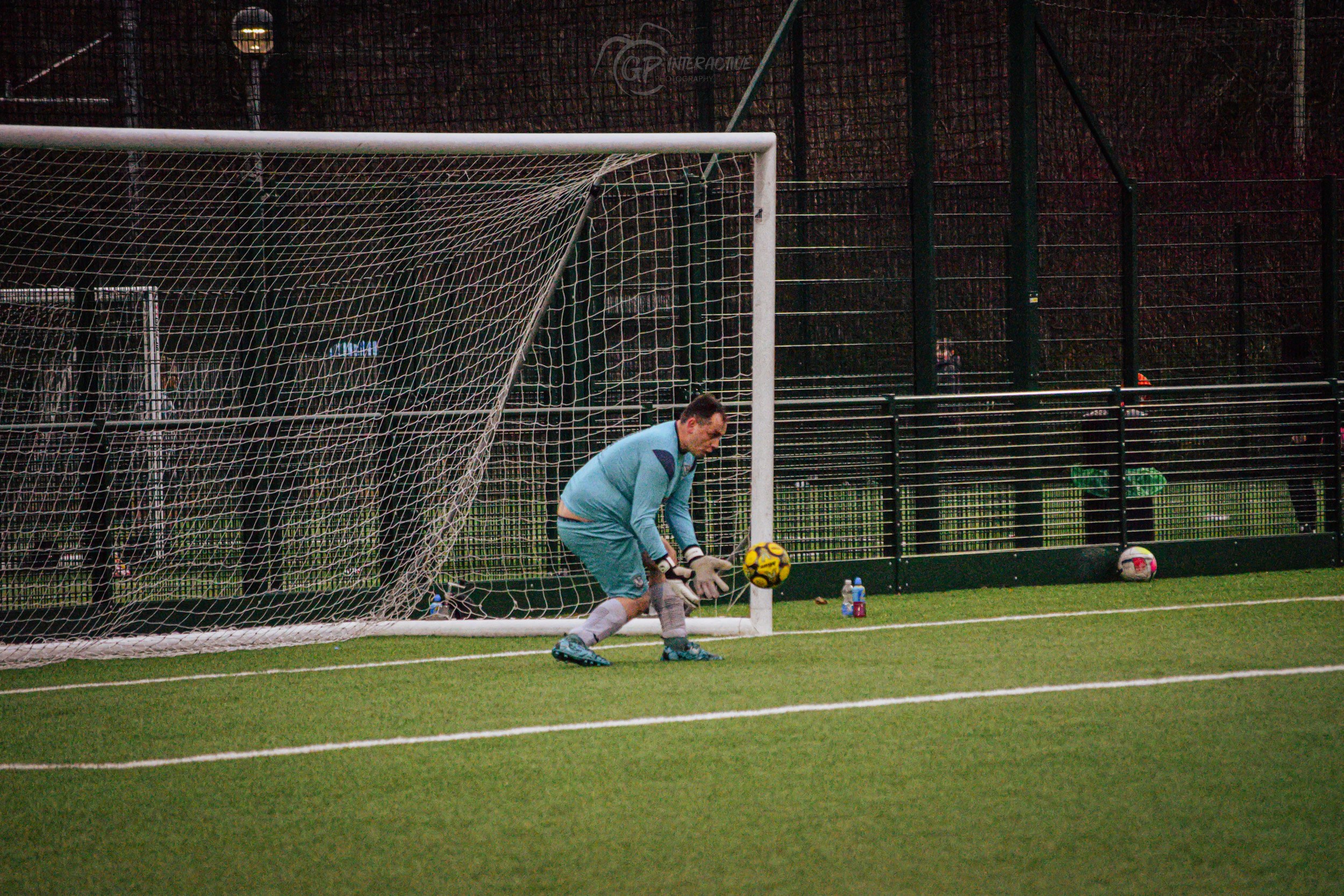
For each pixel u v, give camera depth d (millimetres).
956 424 34969
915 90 36844
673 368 32312
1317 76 75625
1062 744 17953
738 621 27828
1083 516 35406
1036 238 36812
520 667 24891
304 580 29875
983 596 32625
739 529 31625
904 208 41188
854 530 33438
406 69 42250
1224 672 22375
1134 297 38094
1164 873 13164
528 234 32812
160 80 39156
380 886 13586
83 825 15977
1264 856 13570
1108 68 54719
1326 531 36031
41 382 29750
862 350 41031
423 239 31688
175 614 29156
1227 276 49250
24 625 28375
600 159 30594
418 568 29094
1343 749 17391
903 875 13375
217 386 30969
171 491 29484
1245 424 38375
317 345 31312
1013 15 36719
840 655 25125
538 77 43438
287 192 32000
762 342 27938
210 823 15891
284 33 40562
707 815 15422
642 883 13422
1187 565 34844
